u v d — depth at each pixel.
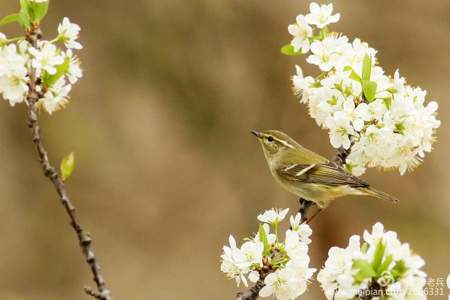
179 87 16.58
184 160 16.47
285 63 16.03
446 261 14.38
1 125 17.08
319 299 12.80
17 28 16.39
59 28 5.10
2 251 16.20
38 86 4.88
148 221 16.33
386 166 6.29
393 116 6.04
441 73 14.98
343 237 14.55
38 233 16.58
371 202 14.80
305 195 7.72
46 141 16.70
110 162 16.61
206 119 16.41
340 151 7.35
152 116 16.69
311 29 6.50
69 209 4.16
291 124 15.82
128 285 15.55
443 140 14.88
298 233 5.42
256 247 5.11
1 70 4.71
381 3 15.12
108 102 16.73
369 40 15.08
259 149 16.30
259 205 16.06
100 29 16.78
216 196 16.27
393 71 15.02
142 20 16.77
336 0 15.17
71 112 16.70
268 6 16.11
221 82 16.41
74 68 5.01
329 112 6.13
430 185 14.83
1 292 15.92
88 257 4.15
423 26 15.05
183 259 15.90
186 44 16.59
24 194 16.83
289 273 5.08
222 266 5.19
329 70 6.50
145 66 16.70
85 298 16.05
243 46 16.30
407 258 4.30
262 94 16.16
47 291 16.11
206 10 16.48
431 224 14.66
